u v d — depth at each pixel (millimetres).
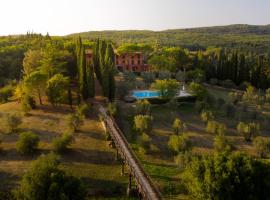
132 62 125938
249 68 118000
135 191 39500
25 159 45750
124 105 73812
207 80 117375
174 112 72188
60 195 28750
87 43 130125
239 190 31344
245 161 32938
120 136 49094
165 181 42188
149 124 57969
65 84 69250
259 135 59781
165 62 117000
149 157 49594
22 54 111125
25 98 66938
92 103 72125
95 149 50062
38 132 55531
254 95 88812
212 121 63562
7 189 38125
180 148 49031
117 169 44938
